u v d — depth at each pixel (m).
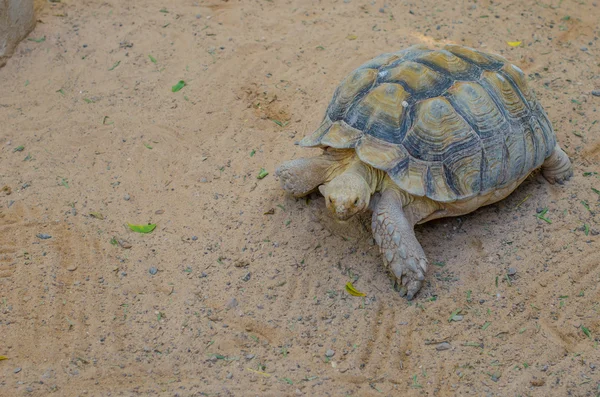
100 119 2.58
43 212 2.35
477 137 2.18
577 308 2.15
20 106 2.62
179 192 2.39
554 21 2.89
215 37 2.84
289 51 2.79
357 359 2.10
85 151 2.49
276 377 2.07
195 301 2.19
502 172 2.21
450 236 2.27
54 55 2.77
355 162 2.20
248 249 2.27
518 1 2.98
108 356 2.10
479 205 2.23
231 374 2.08
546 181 2.37
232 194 2.38
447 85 2.21
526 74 2.68
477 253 2.24
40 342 2.12
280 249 2.26
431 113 2.17
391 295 2.18
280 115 2.59
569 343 2.11
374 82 2.24
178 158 2.47
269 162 2.45
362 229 2.29
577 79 2.66
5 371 2.08
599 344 2.10
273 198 2.36
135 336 2.13
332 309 2.17
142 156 2.48
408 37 2.83
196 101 2.63
